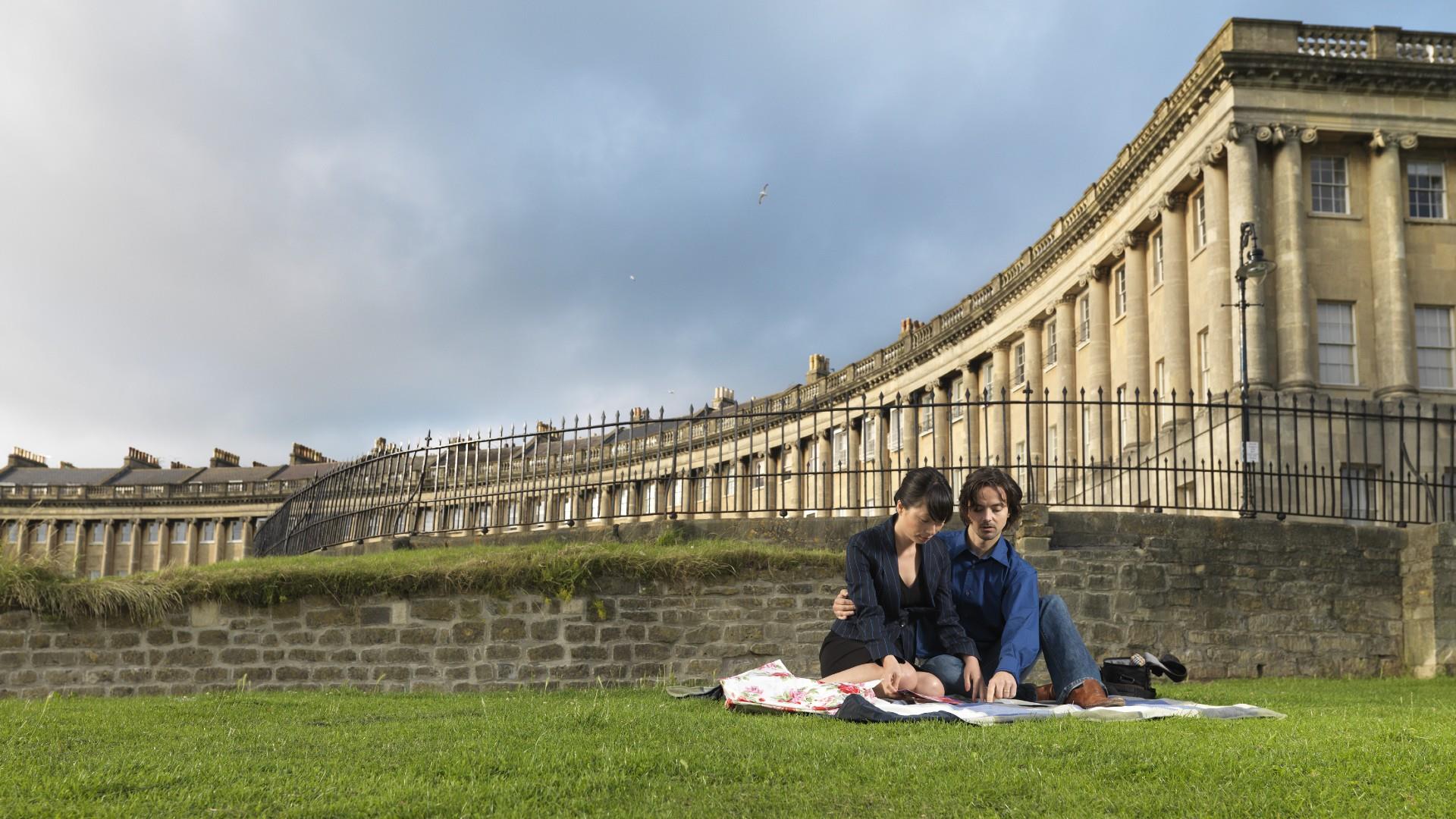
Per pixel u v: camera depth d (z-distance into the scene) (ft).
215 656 34.94
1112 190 121.08
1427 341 95.50
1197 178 104.63
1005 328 153.48
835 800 13.67
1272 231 95.66
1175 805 13.10
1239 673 41.22
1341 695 32.40
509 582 35.09
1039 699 22.45
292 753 17.08
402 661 34.86
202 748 17.85
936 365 170.30
